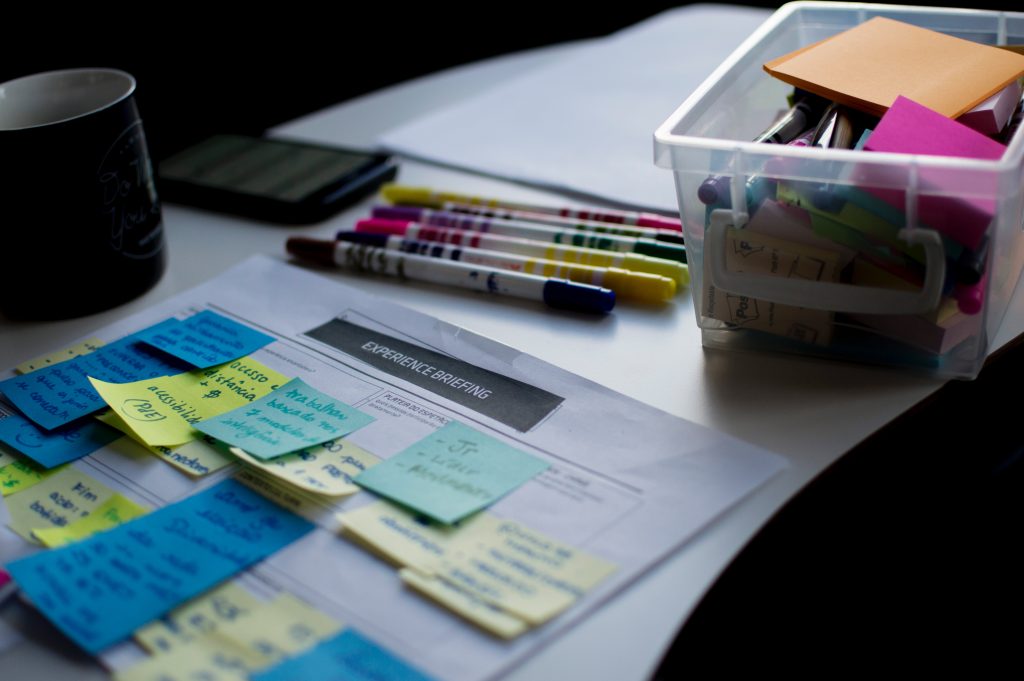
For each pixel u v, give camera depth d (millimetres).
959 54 646
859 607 813
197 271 769
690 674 719
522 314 677
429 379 608
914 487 778
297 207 821
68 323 704
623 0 1809
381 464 529
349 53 1609
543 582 445
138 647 426
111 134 667
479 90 1079
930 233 515
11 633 442
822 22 750
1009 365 686
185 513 504
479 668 406
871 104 601
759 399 562
